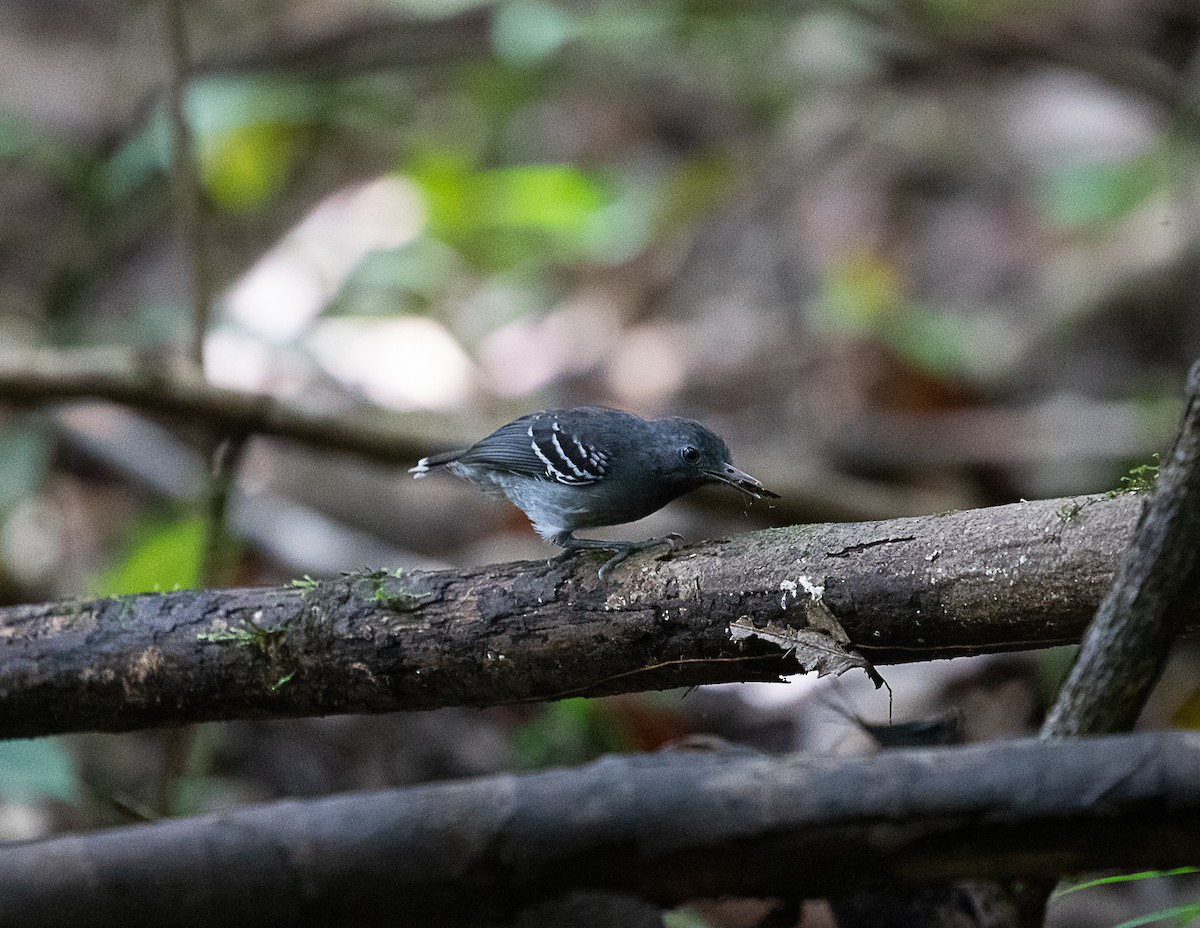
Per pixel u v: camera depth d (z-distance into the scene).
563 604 5.80
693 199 19.02
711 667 5.70
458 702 6.14
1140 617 4.11
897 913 4.99
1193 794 3.56
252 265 17.89
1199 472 4.01
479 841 3.71
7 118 14.52
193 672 6.13
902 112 19.59
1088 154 18.39
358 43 17.11
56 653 6.17
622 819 3.72
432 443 11.34
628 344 17.09
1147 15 19.67
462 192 16.08
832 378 15.60
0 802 9.65
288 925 3.70
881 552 5.36
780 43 18.75
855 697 10.18
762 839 3.72
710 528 13.36
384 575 6.11
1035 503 5.23
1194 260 15.05
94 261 14.61
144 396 10.93
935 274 17.58
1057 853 3.70
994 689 10.26
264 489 14.48
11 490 13.05
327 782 10.67
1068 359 15.63
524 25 14.26
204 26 21.70
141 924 3.63
